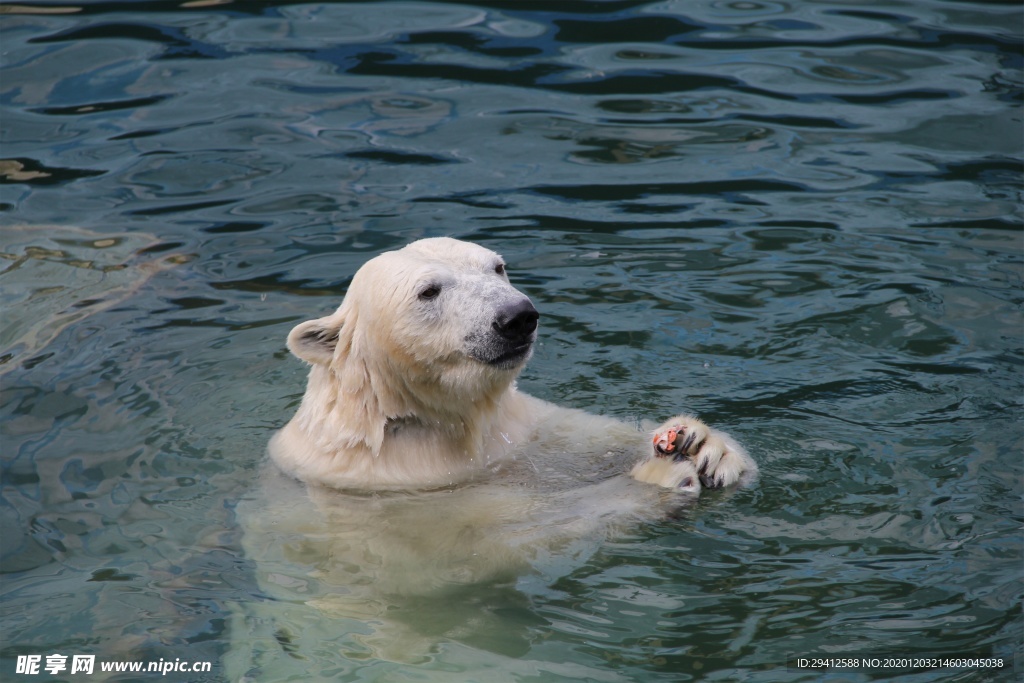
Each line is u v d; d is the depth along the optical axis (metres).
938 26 38.25
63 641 14.49
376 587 15.92
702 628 14.31
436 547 16.73
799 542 15.98
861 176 29.58
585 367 21.91
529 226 27.64
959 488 17.14
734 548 15.92
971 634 13.84
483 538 16.72
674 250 26.42
